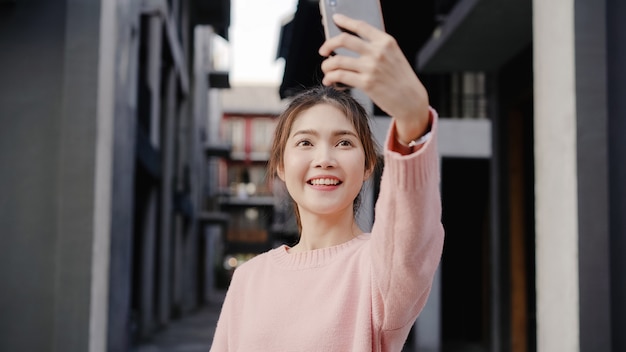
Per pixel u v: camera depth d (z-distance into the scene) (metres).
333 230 1.57
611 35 3.85
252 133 44.72
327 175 1.51
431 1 10.98
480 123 10.79
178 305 18.95
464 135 10.80
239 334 1.62
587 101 3.80
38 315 5.18
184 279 22.03
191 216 21.47
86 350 5.11
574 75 3.82
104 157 5.50
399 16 11.69
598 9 3.84
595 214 3.75
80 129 5.26
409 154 1.23
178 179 18.20
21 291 5.20
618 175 3.78
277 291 1.54
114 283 6.48
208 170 29.70
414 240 1.23
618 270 3.75
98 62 5.31
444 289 12.71
